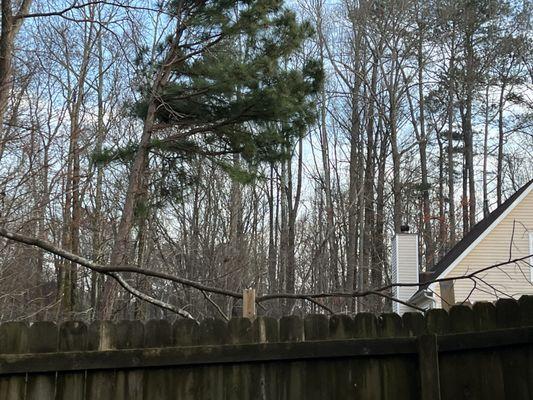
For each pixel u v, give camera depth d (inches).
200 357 161.2
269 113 523.5
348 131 1170.6
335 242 1083.3
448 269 655.8
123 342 163.0
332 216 1032.2
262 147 552.1
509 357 157.2
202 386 161.8
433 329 161.8
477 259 660.7
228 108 523.5
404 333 162.2
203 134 556.1
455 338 158.2
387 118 1146.0
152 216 616.1
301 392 161.2
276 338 163.3
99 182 513.3
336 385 161.3
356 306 818.2
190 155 564.7
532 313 158.2
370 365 161.8
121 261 472.4
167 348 161.5
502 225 672.4
